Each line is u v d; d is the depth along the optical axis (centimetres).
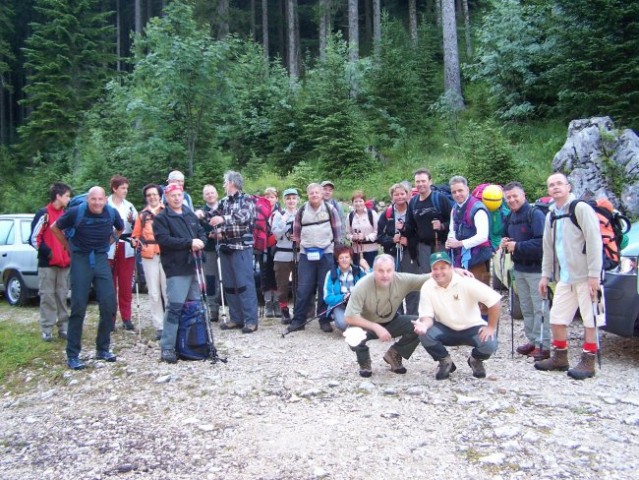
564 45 1309
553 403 437
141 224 696
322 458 366
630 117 1205
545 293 536
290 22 2728
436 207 668
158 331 698
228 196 737
